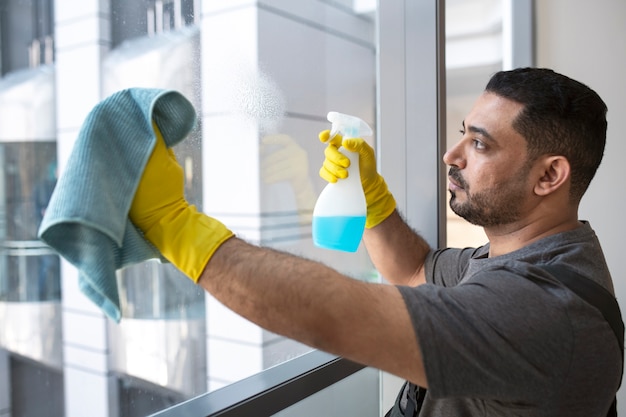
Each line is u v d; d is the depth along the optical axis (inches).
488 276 30.4
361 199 38.7
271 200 58.5
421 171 61.1
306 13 60.1
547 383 28.2
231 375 60.6
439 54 59.1
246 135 53.8
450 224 76.1
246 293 25.4
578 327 28.5
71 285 48.6
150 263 53.2
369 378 58.9
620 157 81.1
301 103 60.3
